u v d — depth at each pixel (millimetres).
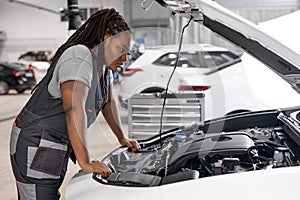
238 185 1198
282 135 1844
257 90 3852
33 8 14297
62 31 14273
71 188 1489
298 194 1171
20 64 12398
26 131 1650
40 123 1641
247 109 3920
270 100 3727
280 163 1583
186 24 1690
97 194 1345
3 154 4746
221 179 1231
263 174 1223
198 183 1237
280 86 3701
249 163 1600
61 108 1627
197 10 1425
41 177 1659
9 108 8719
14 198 3359
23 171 1668
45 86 1625
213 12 1361
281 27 3215
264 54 1402
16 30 14586
